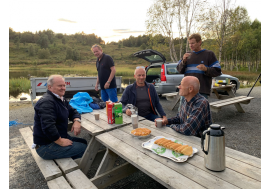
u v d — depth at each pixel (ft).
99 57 13.46
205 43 65.21
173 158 4.45
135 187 6.77
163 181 3.63
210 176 3.74
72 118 7.77
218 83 20.98
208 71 8.84
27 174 7.84
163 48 66.54
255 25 130.31
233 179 3.60
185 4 57.77
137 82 9.84
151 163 4.34
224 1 56.44
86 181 4.79
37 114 6.30
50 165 5.71
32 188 6.88
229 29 60.64
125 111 9.30
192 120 5.90
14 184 7.13
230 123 14.26
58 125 6.76
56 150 6.08
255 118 15.49
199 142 5.45
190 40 9.29
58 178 4.97
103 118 8.49
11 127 14.40
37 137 6.23
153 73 24.79
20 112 19.48
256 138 11.16
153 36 63.52
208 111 6.18
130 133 6.42
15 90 37.96
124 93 9.90
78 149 6.64
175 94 18.37
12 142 11.44
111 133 6.51
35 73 109.91
